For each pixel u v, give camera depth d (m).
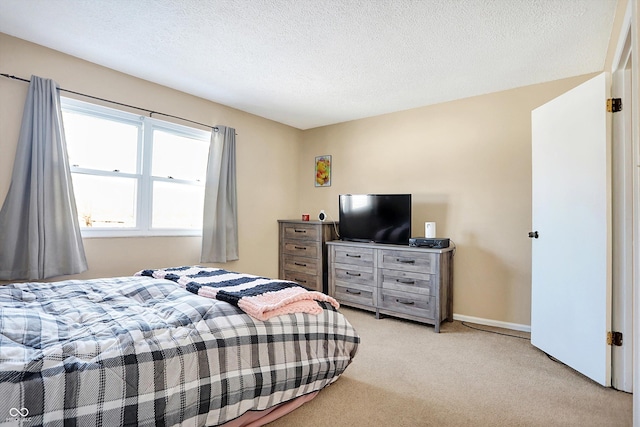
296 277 4.12
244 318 1.48
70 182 2.46
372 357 2.34
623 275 1.88
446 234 3.40
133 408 1.05
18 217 2.23
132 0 1.84
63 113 2.55
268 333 1.50
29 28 2.14
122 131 2.89
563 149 2.24
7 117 2.24
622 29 1.70
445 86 3.03
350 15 1.95
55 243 2.35
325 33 2.15
